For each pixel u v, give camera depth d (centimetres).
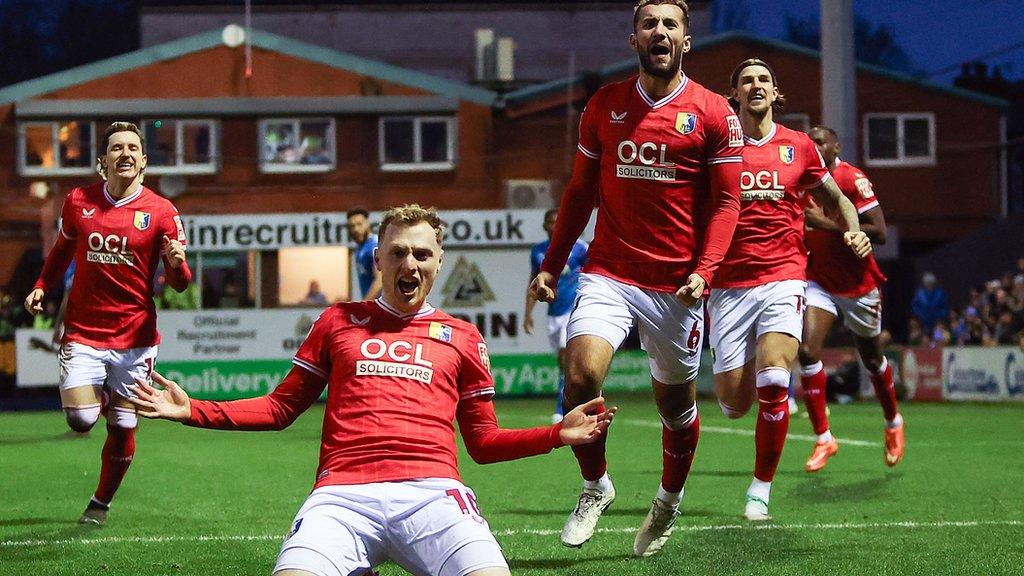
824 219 1079
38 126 3884
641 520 862
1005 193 4197
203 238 2944
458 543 468
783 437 866
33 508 965
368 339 506
